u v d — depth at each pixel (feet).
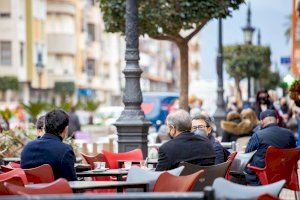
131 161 47.52
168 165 37.52
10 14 248.11
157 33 79.20
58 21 283.38
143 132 59.06
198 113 46.62
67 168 37.58
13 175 35.42
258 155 47.16
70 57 286.66
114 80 350.23
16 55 247.70
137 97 59.11
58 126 38.42
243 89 217.97
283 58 114.32
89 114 185.37
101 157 49.96
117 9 78.13
